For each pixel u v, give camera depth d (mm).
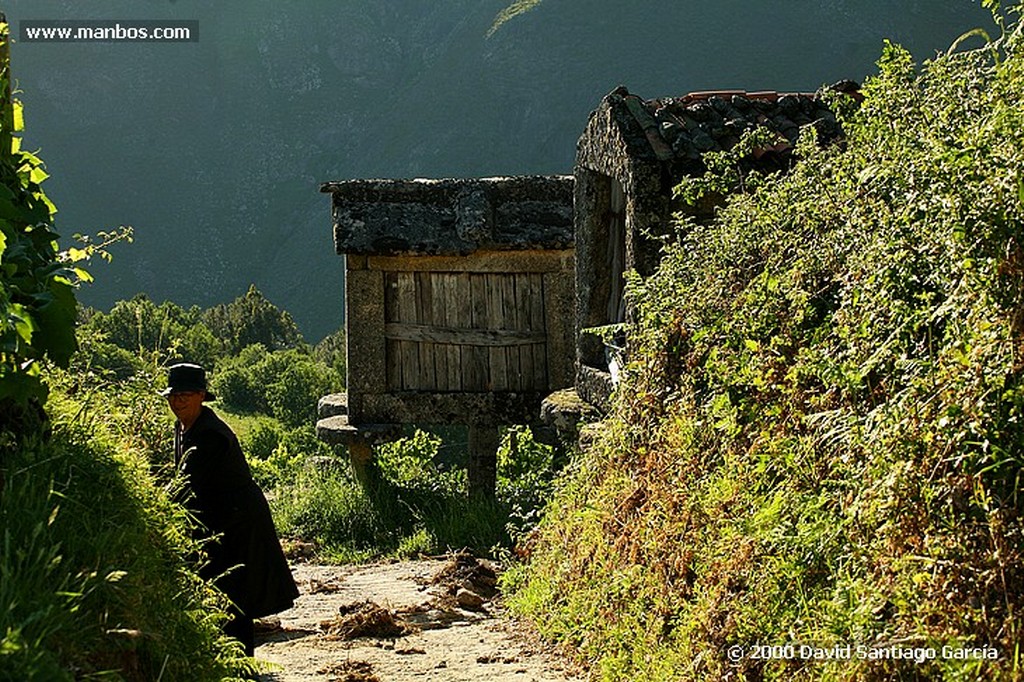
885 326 4652
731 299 6879
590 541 7664
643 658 5758
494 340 15508
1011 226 3770
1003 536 3631
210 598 4957
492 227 15336
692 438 6574
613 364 10484
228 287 189125
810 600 4480
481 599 9367
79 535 3977
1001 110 4051
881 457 4160
